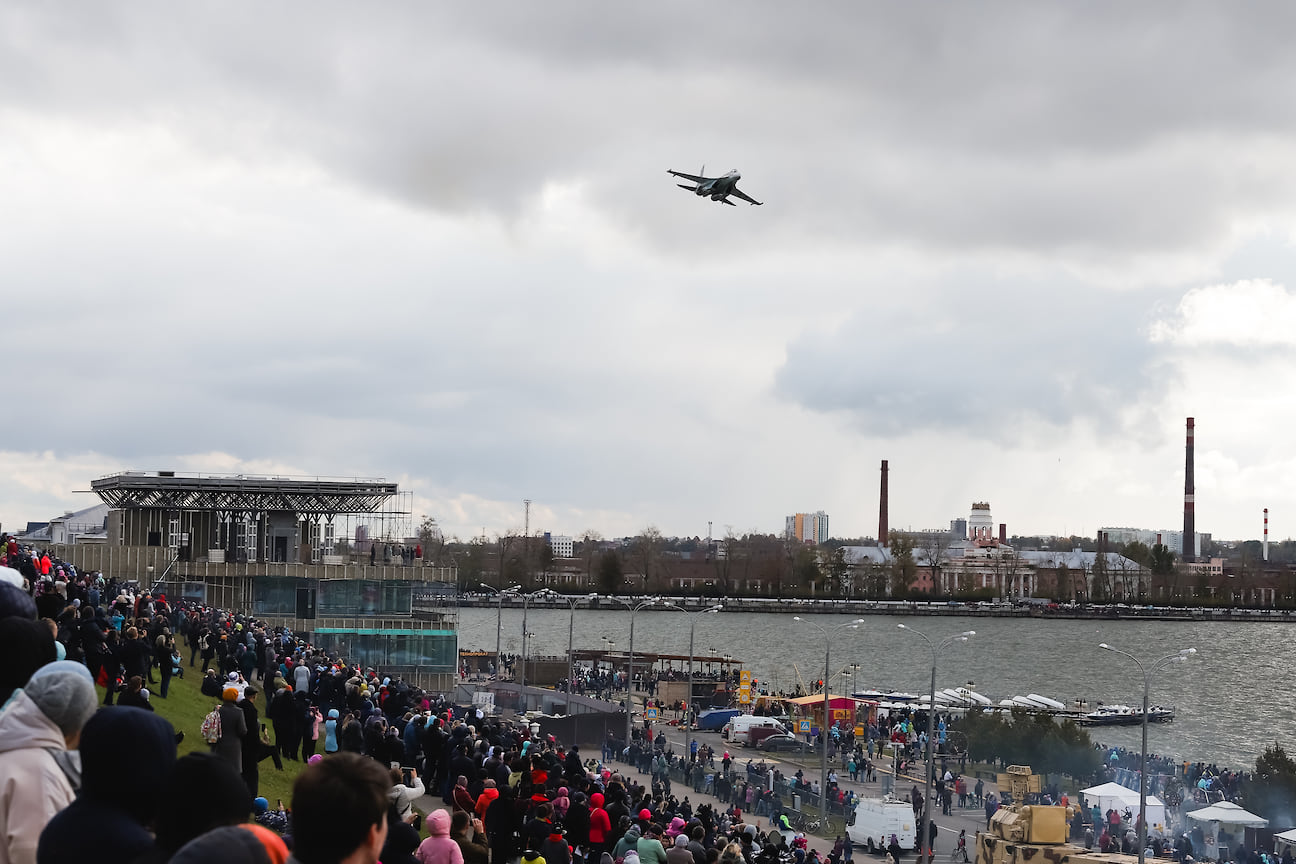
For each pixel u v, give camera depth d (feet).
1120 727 549.95
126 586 201.87
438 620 389.80
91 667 108.88
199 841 23.57
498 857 94.68
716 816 199.93
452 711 196.85
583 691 469.16
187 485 394.73
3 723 31.89
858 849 241.76
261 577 372.17
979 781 300.81
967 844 250.78
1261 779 304.30
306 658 193.57
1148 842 243.40
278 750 126.31
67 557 352.69
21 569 140.77
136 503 394.93
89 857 27.27
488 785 96.58
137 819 28.35
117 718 28.37
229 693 78.07
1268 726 597.11
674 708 451.12
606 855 89.15
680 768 299.58
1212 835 265.13
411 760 132.67
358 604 378.73
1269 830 255.29
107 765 27.91
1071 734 359.25
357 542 435.12
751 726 378.94
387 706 151.53
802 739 380.37
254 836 24.08
